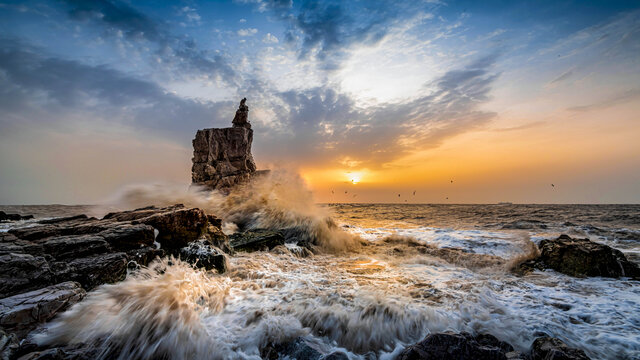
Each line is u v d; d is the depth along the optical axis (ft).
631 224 70.95
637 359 10.96
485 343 11.69
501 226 69.00
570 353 10.02
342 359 10.40
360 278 22.17
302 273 23.39
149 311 12.16
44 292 12.78
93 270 16.29
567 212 127.54
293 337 12.21
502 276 23.82
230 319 13.79
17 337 10.31
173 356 10.77
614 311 15.52
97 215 54.24
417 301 16.46
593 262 23.94
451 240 42.11
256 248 32.27
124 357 10.30
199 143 72.79
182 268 19.75
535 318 14.40
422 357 10.12
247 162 75.36
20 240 19.26
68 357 9.35
